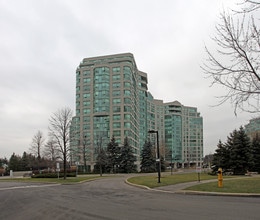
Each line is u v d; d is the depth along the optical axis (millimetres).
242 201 14961
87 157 100438
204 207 12875
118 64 117938
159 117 178625
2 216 12000
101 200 16984
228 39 9711
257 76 9711
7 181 46281
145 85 152875
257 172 58406
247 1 8195
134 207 13508
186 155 191375
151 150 96688
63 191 24859
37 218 11297
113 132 114562
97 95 117375
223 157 56281
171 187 24547
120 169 87062
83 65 125312
